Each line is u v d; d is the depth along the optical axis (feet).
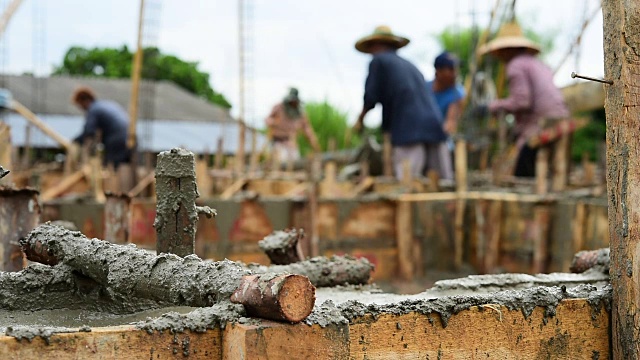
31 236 10.05
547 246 23.32
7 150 17.94
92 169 33.01
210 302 7.89
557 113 32.40
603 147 34.19
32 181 35.17
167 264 8.46
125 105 99.81
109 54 124.98
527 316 8.75
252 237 24.63
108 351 7.04
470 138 36.78
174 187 9.38
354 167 40.27
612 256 9.18
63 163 52.11
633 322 8.89
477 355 8.48
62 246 9.58
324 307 7.79
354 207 25.95
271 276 7.42
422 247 26.71
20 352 6.74
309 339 7.38
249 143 89.45
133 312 9.14
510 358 8.66
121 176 35.88
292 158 48.19
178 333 7.30
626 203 8.89
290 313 7.18
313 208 24.90
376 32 33.09
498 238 25.66
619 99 8.89
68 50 125.70
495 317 8.59
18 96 91.35
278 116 48.11
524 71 32.81
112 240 14.02
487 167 42.34
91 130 45.19
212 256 23.98
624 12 8.79
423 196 26.81
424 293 10.59
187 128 96.63
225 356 7.38
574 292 9.31
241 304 7.55
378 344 7.97
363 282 11.69
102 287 9.34
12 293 9.25
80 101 49.62
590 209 21.81
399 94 31.86
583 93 33.06
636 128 8.85
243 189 37.91
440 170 32.99
